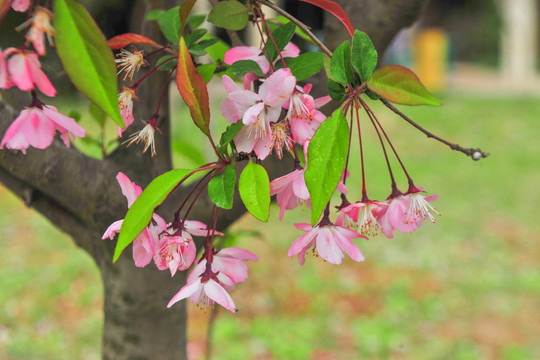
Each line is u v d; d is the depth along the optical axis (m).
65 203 1.19
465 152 0.95
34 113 0.91
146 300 1.24
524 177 7.56
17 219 5.81
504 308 4.43
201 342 3.90
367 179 7.22
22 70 0.86
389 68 0.91
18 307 4.21
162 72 1.15
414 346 3.94
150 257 0.94
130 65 0.98
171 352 1.27
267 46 0.96
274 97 0.92
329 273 4.94
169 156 1.21
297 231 5.58
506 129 9.98
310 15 6.16
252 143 0.93
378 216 0.99
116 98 0.87
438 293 4.65
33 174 1.18
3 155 1.17
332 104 1.11
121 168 1.18
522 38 14.41
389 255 5.27
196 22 1.16
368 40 0.93
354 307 4.42
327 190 0.91
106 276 1.24
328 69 0.95
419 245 5.49
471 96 12.54
